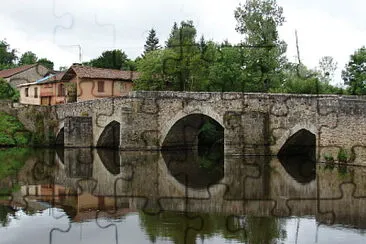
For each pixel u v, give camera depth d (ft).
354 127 103.81
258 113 127.13
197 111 139.95
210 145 177.37
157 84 174.50
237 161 120.16
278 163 115.65
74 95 184.55
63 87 194.59
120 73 187.42
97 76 180.34
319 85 155.02
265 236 53.98
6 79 249.75
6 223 60.75
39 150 162.91
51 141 180.45
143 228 57.72
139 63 187.21
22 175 101.09
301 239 53.01
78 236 55.26
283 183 87.92
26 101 217.77
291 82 156.66
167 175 100.89
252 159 123.24
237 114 128.16
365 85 157.07
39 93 207.92
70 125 165.89
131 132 150.30
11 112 182.60
